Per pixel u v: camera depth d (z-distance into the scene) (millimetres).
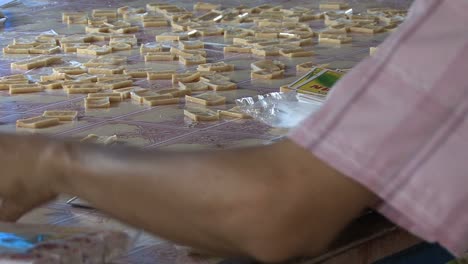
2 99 2381
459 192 900
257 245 925
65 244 929
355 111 905
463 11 901
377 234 1336
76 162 980
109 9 3986
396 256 1435
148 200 953
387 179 904
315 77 2268
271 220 908
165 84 2541
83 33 3383
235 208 911
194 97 2330
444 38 899
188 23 3508
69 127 2078
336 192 911
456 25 901
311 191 905
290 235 917
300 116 2098
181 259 1218
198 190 923
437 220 904
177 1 4266
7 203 1046
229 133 2014
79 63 2820
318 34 3279
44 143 1005
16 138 1014
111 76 2594
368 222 1363
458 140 895
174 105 2295
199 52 2934
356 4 4117
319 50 3043
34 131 2043
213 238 952
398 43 912
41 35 3270
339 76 2248
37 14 3906
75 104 2312
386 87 905
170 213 951
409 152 902
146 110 2242
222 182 916
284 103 2197
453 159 896
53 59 2852
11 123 2123
